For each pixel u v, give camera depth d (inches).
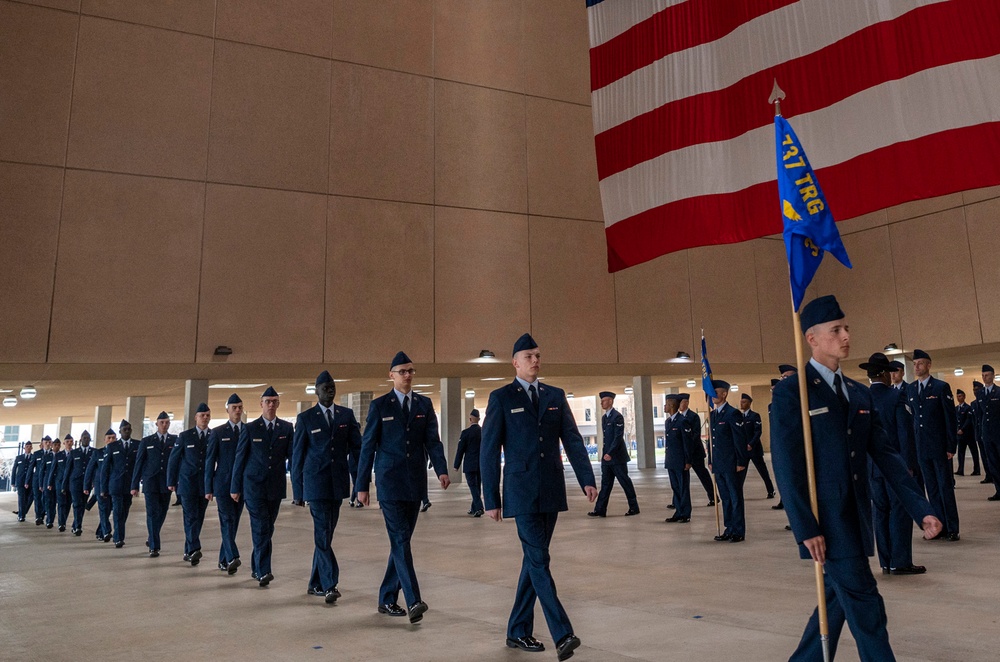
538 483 192.5
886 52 281.3
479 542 428.8
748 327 1144.8
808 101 303.9
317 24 897.5
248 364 819.4
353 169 895.7
